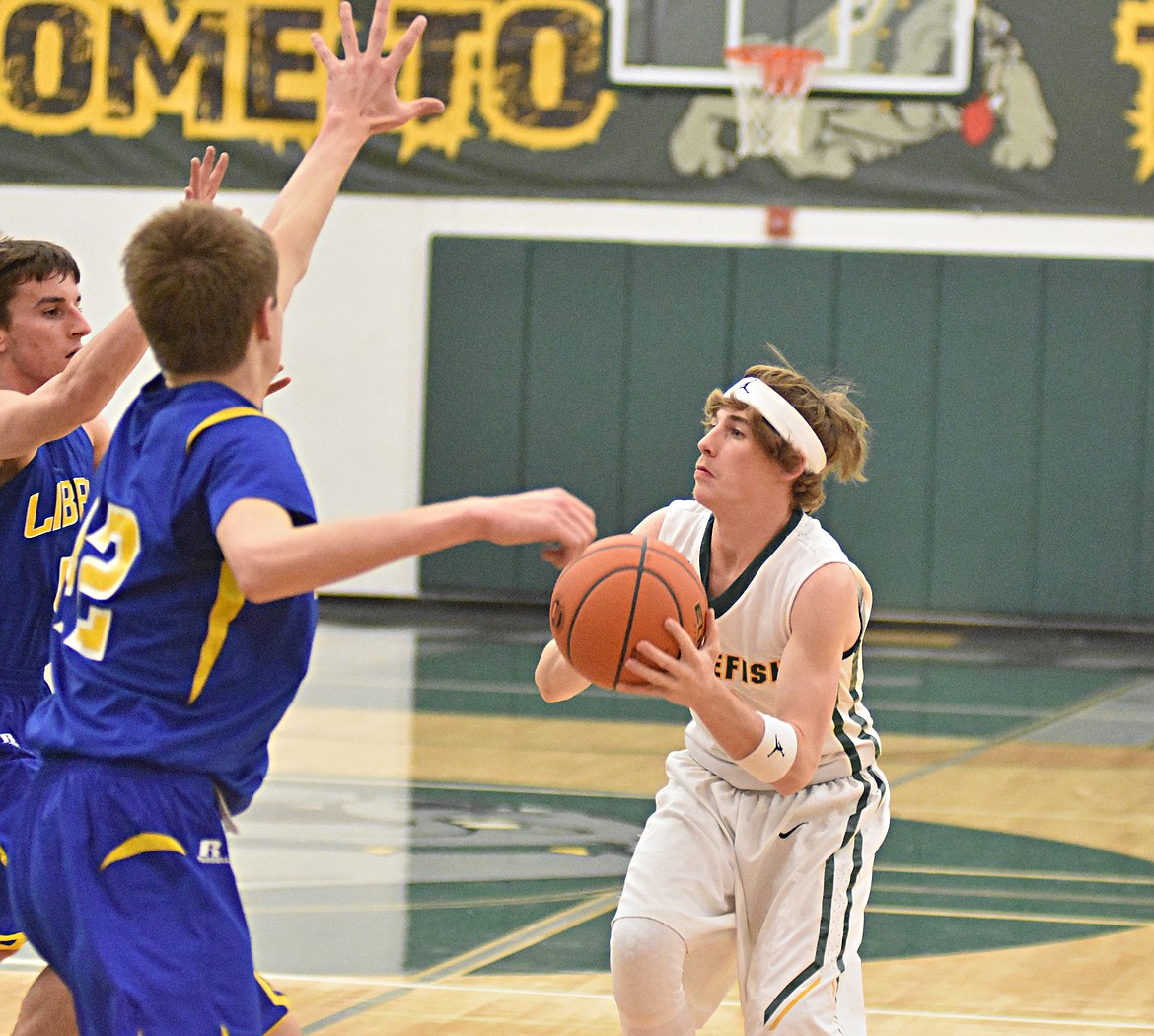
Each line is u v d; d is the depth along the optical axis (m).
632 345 29.16
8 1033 7.66
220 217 4.66
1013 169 28.39
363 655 23.75
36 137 30.02
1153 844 12.77
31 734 4.84
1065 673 23.83
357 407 29.84
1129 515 28.23
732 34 28.83
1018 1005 8.61
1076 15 28.14
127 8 29.72
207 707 4.61
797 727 5.88
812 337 28.77
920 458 28.52
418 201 29.55
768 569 6.18
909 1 28.42
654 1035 6.05
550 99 29.23
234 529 4.23
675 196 29.06
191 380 4.71
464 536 4.17
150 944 4.46
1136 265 28.05
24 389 6.81
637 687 5.57
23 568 6.65
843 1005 5.97
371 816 13.08
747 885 6.23
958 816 13.72
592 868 11.47
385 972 8.94
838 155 28.73
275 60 29.62
